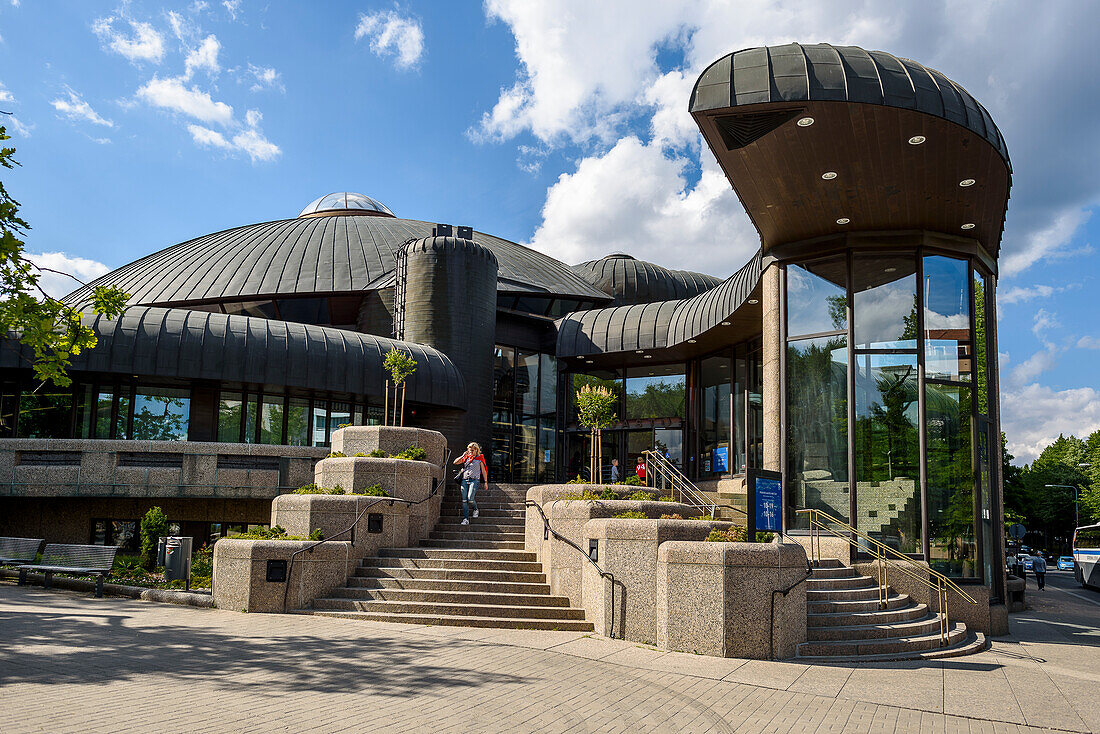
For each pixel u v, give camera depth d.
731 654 10.71
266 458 20.47
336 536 14.05
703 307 26.41
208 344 22.08
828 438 16.69
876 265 16.88
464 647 10.41
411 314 28.17
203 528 20.62
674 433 30.31
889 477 15.99
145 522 18.23
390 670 8.78
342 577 13.67
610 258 38.41
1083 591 36.12
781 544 11.33
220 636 10.45
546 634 11.82
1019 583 21.58
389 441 17.52
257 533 14.37
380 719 6.80
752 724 7.51
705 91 12.99
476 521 17.11
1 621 10.94
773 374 17.75
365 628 11.59
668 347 28.41
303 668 8.68
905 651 11.95
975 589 15.42
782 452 17.16
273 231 34.31
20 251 10.69
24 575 15.62
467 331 28.23
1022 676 10.67
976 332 17.06
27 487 19.08
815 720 7.77
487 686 8.27
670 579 11.12
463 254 28.72
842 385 16.66
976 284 17.61
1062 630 16.88
